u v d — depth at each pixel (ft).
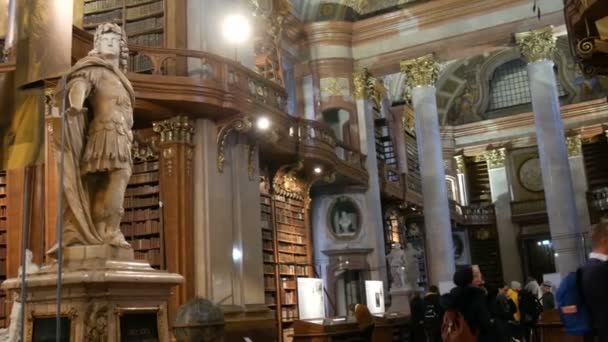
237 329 36.22
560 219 54.95
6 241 32.91
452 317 13.34
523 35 59.06
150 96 33.94
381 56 63.82
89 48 34.35
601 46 24.54
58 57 16.53
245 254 39.06
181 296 34.22
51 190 29.27
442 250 58.18
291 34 62.80
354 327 35.81
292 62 64.64
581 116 87.51
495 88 97.09
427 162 60.39
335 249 60.95
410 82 63.00
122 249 15.84
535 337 39.34
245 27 41.70
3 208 33.45
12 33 17.99
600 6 24.26
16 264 31.68
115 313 14.90
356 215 61.93
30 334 14.98
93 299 14.69
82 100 15.30
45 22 16.48
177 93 34.47
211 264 35.88
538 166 92.38
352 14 66.28
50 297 14.93
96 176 16.15
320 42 64.39
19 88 15.74
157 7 39.24
